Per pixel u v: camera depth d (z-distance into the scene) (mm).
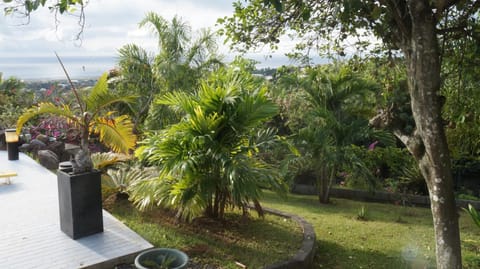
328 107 7242
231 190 4152
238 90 4555
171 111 8086
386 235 5137
